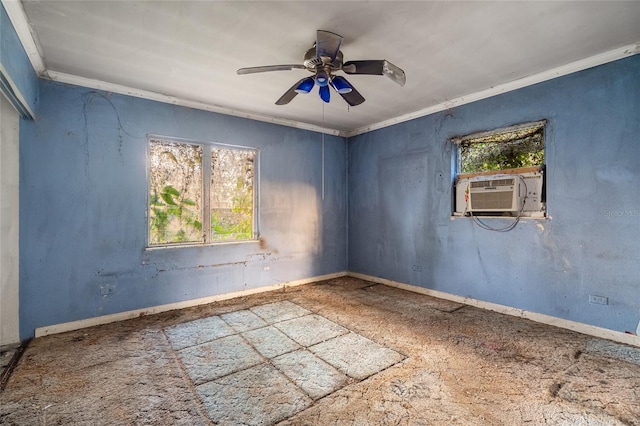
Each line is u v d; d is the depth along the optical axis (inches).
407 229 167.6
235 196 157.3
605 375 80.0
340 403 69.7
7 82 76.5
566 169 111.0
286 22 82.7
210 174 148.9
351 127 191.9
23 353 94.5
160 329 113.3
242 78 117.8
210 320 122.1
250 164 162.7
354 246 201.2
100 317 119.6
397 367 85.1
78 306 115.5
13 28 78.8
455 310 132.9
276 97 137.9
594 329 104.8
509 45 95.5
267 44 93.9
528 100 120.4
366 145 191.5
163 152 136.4
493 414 65.5
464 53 100.4
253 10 77.4
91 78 116.7
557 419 63.9
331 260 196.4
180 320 122.3
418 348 96.6
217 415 66.0
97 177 119.6
